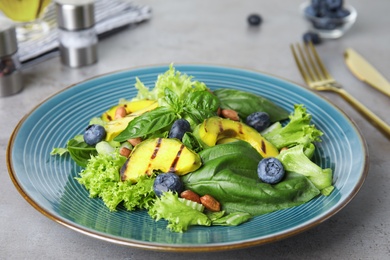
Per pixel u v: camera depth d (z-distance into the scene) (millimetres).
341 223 533
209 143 543
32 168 544
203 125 547
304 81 739
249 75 673
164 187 505
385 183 580
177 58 783
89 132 568
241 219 494
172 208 490
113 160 531
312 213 496
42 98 695
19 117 660
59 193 521
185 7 924
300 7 925
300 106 583
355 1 944
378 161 606
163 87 602
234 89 651
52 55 782
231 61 780
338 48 813
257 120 598
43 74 741
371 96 710
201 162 523
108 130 572
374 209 550
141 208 515
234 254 500
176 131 544
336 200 505
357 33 852
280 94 653
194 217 490
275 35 848
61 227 524
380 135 642
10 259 493
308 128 572
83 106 628
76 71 750
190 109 563
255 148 556
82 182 530
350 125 589
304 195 518
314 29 854
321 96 638
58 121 605
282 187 517
